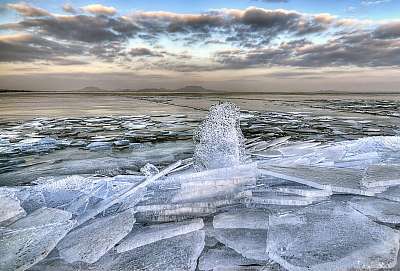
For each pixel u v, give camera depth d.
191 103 42.06
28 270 2.31
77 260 2.42
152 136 10.22
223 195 3.51
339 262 2.19
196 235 2.73
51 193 3.83
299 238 2.52
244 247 2.52
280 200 3.35
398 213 3.00
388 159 4.86
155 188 3.78
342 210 3.03
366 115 18.59
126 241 2.67
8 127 13.29
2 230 2.84
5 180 5.11
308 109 25.94
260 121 14.93
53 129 12.48
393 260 2.19
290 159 4.75
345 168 4.25
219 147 4.36
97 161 6.41
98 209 3.27
